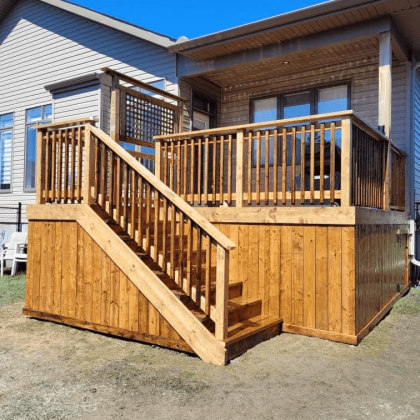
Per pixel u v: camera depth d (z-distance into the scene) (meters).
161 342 4.12
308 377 3.43
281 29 6.36
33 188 10.26
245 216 4.98
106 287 4.59
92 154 4.91
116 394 3.06
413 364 3.78
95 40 9.15
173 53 7.93
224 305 3.80
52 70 9.91
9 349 4.11
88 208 4.77
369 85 7.56
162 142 5.82
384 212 5.55
